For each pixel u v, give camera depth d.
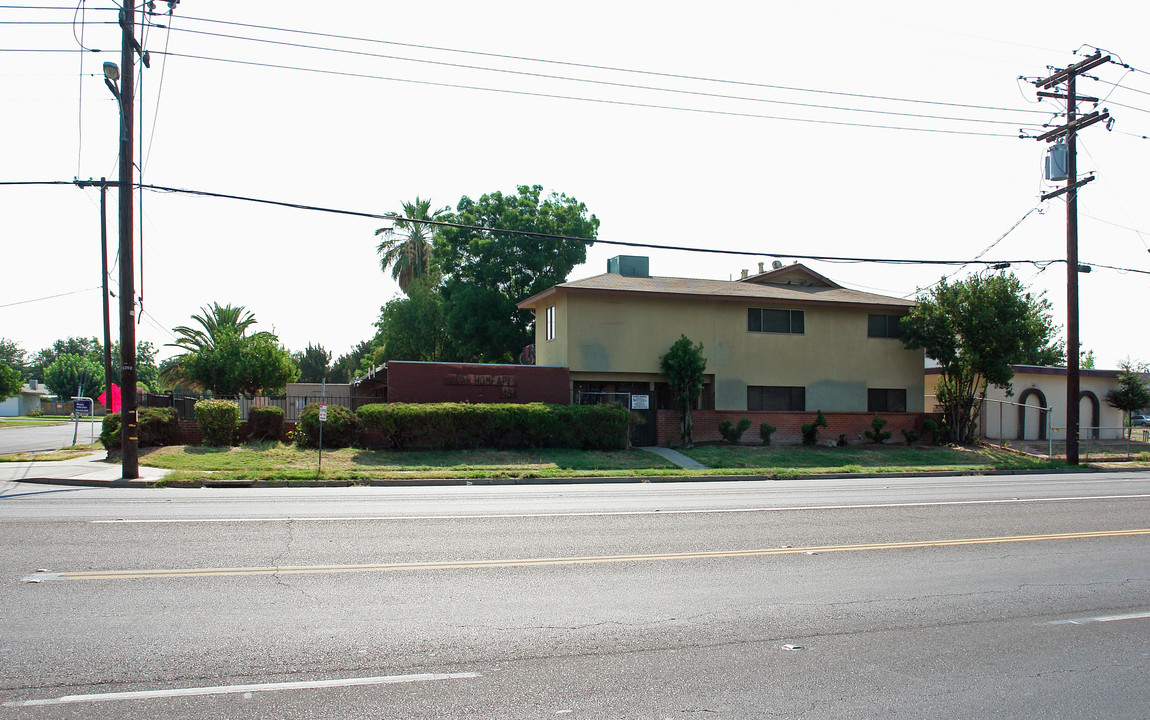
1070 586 7.87
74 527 10.03
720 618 6.59
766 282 33.03
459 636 5.96
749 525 11.08
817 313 31.22
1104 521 11.82
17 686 4.84
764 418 29.42
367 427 23.77
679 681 5.16
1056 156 24.30
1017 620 6.70
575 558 8.69
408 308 46.97
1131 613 6.96
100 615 6.29
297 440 23.48
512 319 41.59
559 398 27.22
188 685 4.91
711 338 29.81
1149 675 5.44
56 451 24.05
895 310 32.09
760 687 5.08
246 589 7.12
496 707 4.67
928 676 5.35
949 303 29.53
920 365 32.38
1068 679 5.34
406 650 5.63
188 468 19.11
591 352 28.34
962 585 7.84
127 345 17.28
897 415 31.03
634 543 9.61
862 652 5.82
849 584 7.80
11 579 7.34
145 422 21.83
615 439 25.73
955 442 30.42
